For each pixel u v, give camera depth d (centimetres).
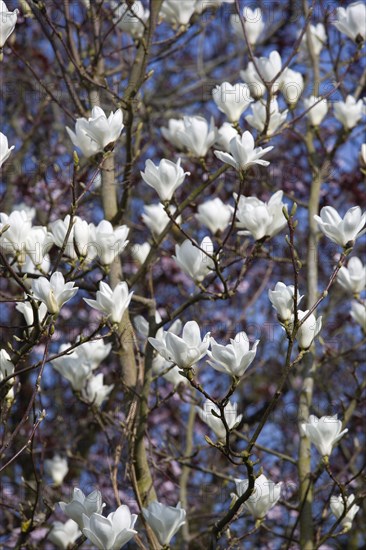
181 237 652
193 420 628
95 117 382
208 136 473
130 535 330
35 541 597
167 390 751
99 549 333
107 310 375
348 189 816
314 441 408
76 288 354
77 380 480
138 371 487
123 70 637
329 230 370
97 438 773
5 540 603
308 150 598
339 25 532
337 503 443
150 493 449
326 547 739
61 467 604
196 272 438
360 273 502
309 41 612
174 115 880
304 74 686
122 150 645
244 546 694
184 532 585
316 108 571
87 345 489
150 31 500
